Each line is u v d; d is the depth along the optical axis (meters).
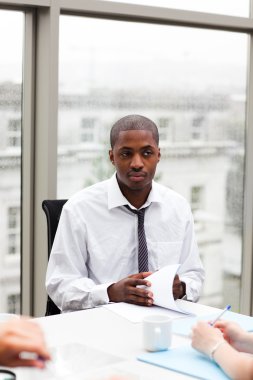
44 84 2.95
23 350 0.90
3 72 2.93
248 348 1.60
